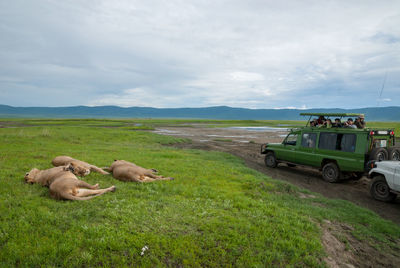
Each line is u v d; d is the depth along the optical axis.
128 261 4.10
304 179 12.12
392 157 10.46
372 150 10.27
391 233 6.21
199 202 6.61
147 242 4.54
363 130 10.59
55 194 6.12
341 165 11.24
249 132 49.44
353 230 6.14
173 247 4.47
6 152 12.22
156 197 6.72
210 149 22.27
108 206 5.88
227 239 4.86
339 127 12.06
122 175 8.10
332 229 6.02
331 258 4.83
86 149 15.58
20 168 8.91
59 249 4.10
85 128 37.66
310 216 6.52
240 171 11.63
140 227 5.01
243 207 6.50
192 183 8.42
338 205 7.91
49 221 4.94
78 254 4.09
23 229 4.58
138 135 30.11
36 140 19.66
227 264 4.25
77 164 8.36
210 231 5.08
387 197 8.80
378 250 5.43
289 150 13.77
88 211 5.48
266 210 6.36
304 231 5.49
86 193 6.39
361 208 7.75
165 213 5.67
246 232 5.16
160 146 22.30
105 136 27.02
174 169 10.50
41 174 7.18
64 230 4.71
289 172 13.66
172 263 4.17
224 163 13.80
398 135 29.44
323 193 9.87
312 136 12.74
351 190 10.50
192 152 17.92
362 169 10.49
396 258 5.21
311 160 12.67
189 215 5.69
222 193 7.55
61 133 26.84
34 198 6.11
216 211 6.02
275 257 4.54
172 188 7.61
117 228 4.90
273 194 8.27
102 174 8.68
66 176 6.59
